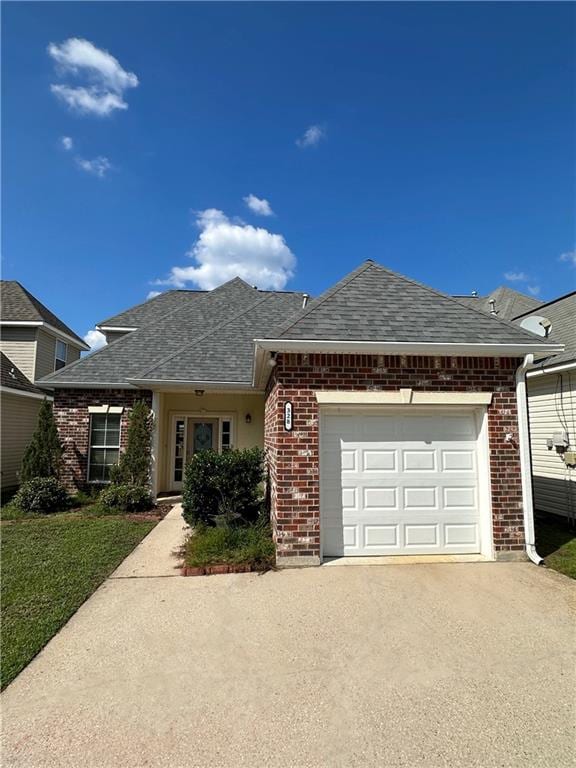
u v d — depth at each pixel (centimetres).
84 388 1300
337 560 649
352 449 683
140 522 961
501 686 335
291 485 641
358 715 301
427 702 315
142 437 1203
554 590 536
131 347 1433
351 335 653
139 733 283
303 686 336
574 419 971
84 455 1284
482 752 265
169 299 1848
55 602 500
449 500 688
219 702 316
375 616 461
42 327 1834
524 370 688
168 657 381
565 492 976
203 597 517
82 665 368
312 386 662
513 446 679
